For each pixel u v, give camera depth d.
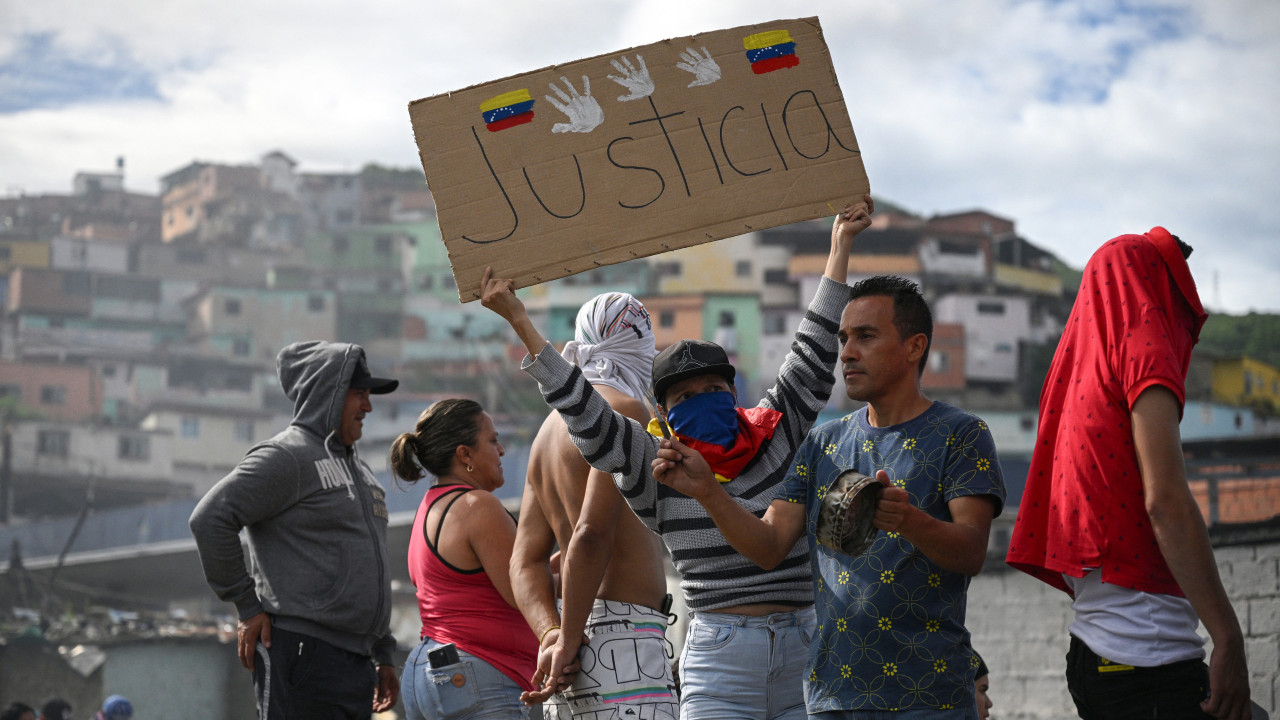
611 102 3.00
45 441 52.41
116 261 57.88
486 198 2.92
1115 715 2.58
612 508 3.08
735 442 3.08
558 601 3.70
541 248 2.91
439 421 3.96
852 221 3.31
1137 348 2.56
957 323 47.22
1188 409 35.56
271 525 4.02
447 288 58.62
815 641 2.69
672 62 3.05
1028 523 2.83
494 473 3.98
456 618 3.69
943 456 2.59
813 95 3.08
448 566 3.72
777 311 49.72
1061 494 2.70
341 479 4.15
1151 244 2.71
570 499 3.31
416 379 54.47
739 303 49.84
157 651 18.83
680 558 3.11
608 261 2.90
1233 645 2.36
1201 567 2.42
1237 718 2.34
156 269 58.31
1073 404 2.70
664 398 3.17
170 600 42.38
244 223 59.28
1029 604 8.61
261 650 3.93
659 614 3.29
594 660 3.16
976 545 2.43
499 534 3.69
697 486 2.58
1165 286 2.67
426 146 2.94
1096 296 2.70
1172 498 2.45
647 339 3.49
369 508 4.24
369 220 60.22
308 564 3.99
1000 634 8.74
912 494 2.59
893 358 2.68
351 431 4.32
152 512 46.22
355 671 4.06
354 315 56.41
